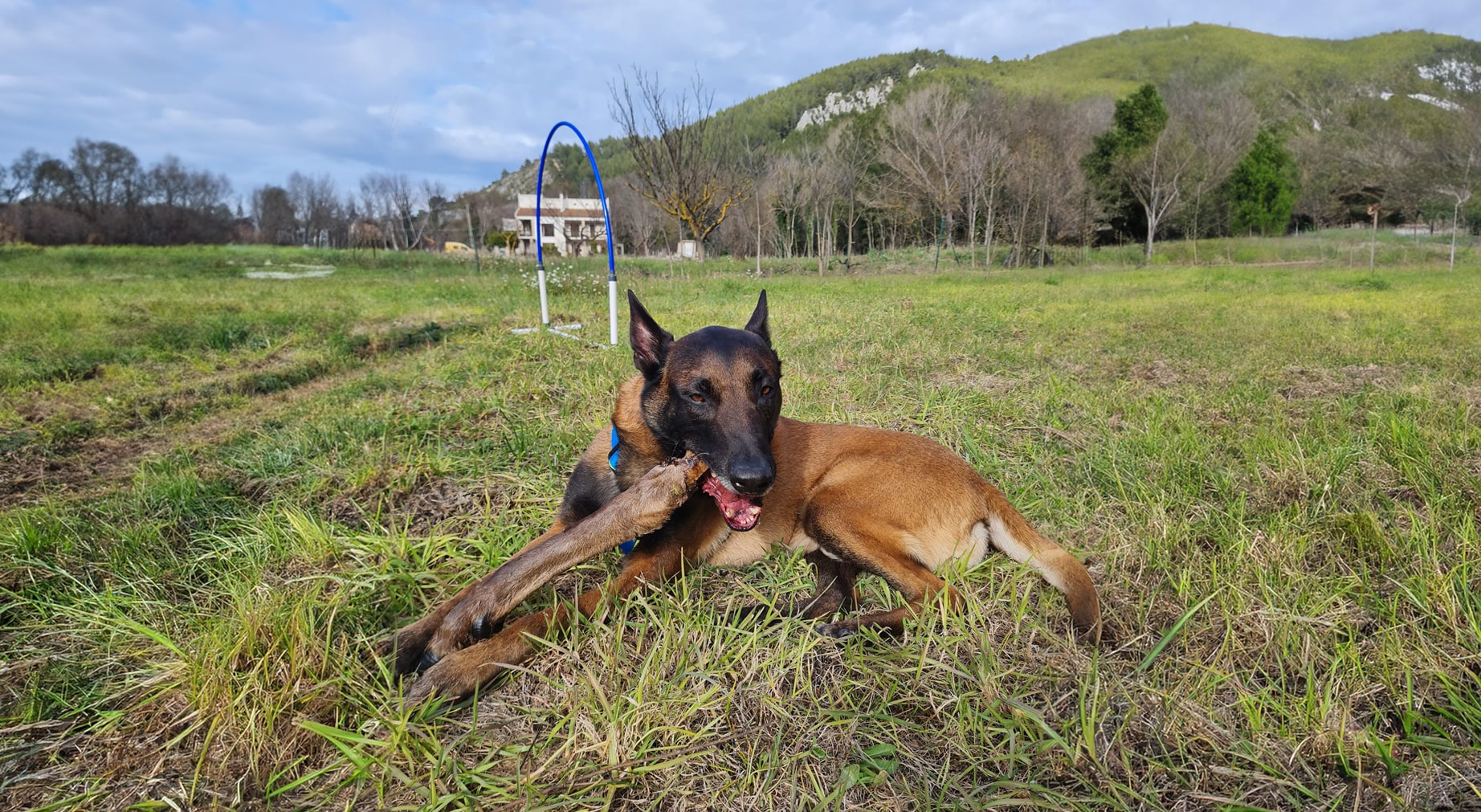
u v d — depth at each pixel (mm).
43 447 1743
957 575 1024
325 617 921
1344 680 803
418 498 1382
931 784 703
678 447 1006
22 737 762
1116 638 928
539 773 696
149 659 881
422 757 728
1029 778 707
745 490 897
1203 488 1351
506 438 1642
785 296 5410
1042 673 851
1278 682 824
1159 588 1014
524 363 2516
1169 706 771
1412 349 2695
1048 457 1526
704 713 792
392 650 867
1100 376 2396
